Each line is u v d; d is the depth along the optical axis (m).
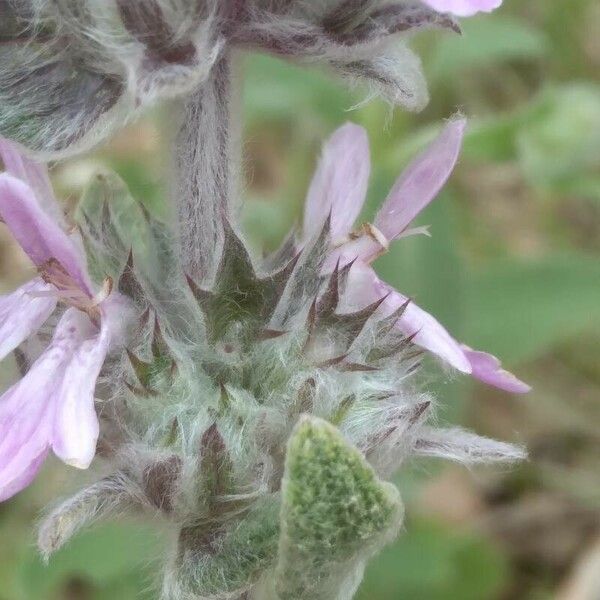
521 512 0.13
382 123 0.11
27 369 0.06
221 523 0.06
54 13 0.06
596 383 0.14
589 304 0.10
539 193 0.14
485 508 0.13
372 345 0.06
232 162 0.06
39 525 0.06
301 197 0.12
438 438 0.07
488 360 0.07
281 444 0.06
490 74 0.15
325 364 0.06
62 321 0.06
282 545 0.05
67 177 0.11
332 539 0.05
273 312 0.06
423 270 0.10
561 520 0.13
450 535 0.12
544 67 0.15
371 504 0.05
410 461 0.07
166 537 0.06
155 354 0.06
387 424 0.06
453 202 0.14
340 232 0.07
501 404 0.14
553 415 0.14
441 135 0.06
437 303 0.10
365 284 0.07
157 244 0.07
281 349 0.06
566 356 0.14
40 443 0.05
